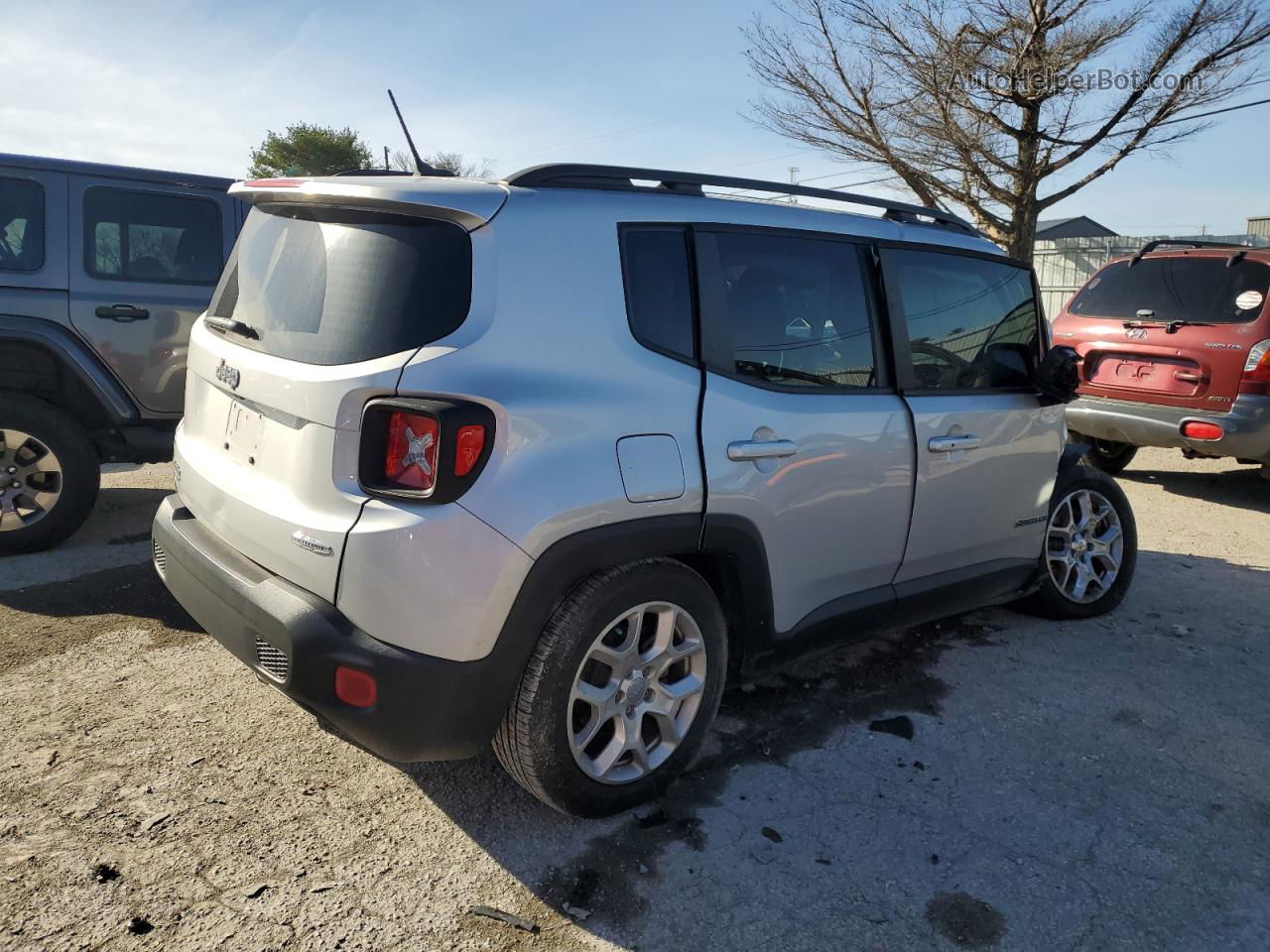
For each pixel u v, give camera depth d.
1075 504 4.63
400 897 2.45
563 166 2.79
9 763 2.98
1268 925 2.51
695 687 2.91
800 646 3.31
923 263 3.73
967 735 3.46
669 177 3.02
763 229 3.18
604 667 2.74
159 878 2.48
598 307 2.69
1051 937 2.43
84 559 4.98
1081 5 17.31
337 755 3.12
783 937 2.38
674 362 2.83
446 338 2.44
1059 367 4.10
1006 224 19.64
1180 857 2.78
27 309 4.91
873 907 2.51
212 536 2.91
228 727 3.28
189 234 5.32
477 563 2.37
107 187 5.09
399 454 2.37
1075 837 2.86
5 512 4.92
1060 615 4.64
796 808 2.94
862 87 19.05
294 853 2.61
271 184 2.94
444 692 2.39
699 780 3.07
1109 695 3.84
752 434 2.96
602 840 2.73
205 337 3.19
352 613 2.38
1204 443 6.81
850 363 3.38
